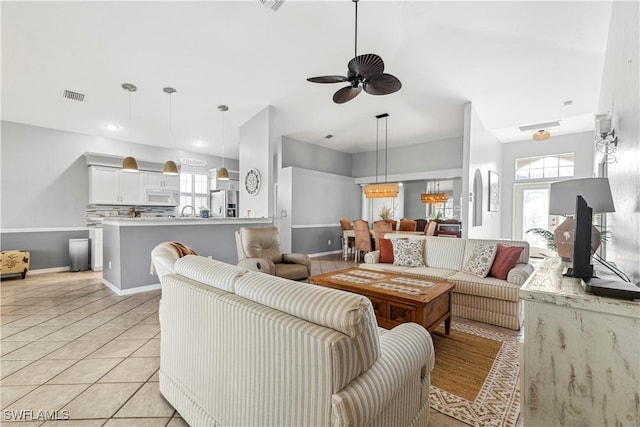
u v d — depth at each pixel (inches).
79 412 63.5
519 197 272.1
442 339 101.3
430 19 107.5
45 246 216.5
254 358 43.3
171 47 125.6
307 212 288.8
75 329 108.2
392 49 127.3
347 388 35.2
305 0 98.9
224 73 148.9
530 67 139.9
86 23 109.1
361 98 183.2
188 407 58.3
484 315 115.7
